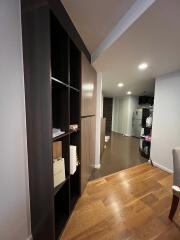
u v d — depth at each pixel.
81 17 1.33
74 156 1.57
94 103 2.52
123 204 1.83
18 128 1.06
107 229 1.45
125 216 1.62
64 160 1.42
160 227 1.48
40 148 1.10
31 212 1.24
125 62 2.10
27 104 1.10
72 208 1.67
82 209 1.72
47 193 1.13
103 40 1.75
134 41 1.45
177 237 1.38
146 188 2.21
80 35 1.65
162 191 2.13
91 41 1.79
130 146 4.84
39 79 1.03
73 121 1.76
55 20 1.09
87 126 2.08
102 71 2.62
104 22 1.39
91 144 2.45
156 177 2.58
